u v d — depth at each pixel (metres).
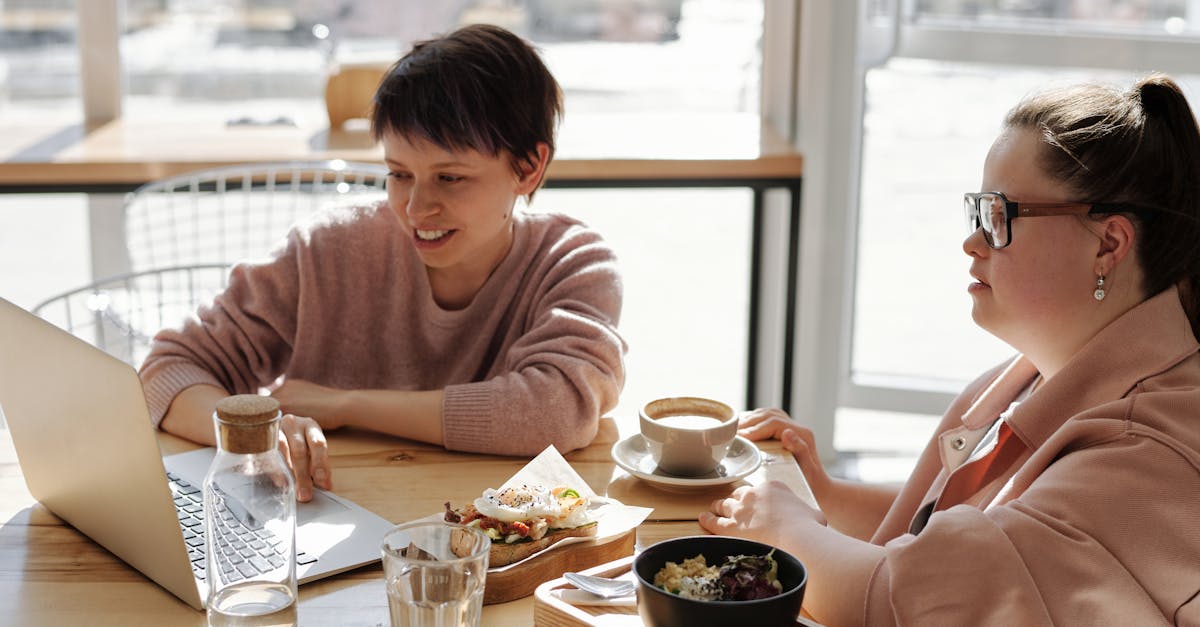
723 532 1.16
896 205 3.17
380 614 0.99
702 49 3.16
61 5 3.02
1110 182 1.03
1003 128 1.12
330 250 1.62
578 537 1.08
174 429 1.42
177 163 2.58
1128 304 1.06
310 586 1.04
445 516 1.07
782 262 3.15
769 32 3.08
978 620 0.93
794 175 2.73
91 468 1.04
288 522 0.94
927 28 3.03
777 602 0.86
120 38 3.05
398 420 1.40
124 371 0.92
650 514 1.21
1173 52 2.98
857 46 2.94
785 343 2.89
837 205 3.03
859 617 1.00
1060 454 1.02
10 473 1.31
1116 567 0.93
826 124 2.97
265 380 1.60
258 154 2.63
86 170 2.56
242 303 1.60
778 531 1.10
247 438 0.92
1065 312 1.07
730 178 2.71
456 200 1.46
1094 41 3.00
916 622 0.94
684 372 3.37
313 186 2.62
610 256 1.62
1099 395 1.05
